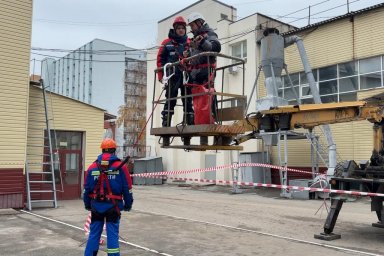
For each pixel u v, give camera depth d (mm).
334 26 21578
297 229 9930
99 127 17344
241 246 7922
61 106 16328
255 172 23500
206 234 9172
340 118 8391
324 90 21984
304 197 18188
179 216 12211
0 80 13258
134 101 73375
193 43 6523
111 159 5941
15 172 13477
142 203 16109
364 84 20109
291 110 8195
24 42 13797
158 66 7320
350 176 8766
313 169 20438
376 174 8633
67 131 16656
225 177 27391
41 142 15672
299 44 18547
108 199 5785
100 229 5883
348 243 8266
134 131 64500
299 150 23203
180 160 31359
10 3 13531
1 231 9477
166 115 7129
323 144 21500
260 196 19875
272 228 10070
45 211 13039
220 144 6551
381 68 19438
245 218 11820
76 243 8148
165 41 7285
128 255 7152
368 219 11469
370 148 19656
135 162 30172
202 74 6426
